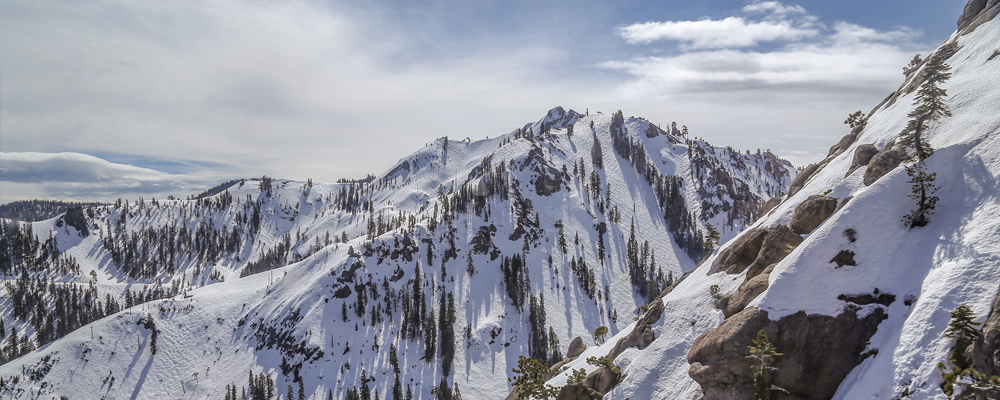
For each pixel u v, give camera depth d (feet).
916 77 244.22
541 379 204.23
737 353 144.46
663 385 178.60
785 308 143.02
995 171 132.87
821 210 181.78
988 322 100.12
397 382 635.66
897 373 110.22
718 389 146.00
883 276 134.62
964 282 113.19
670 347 190.90
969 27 240.53
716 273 216.95
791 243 181.88
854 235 147.64
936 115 167.94
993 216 122.42
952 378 96.68
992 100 160.97
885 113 242.17
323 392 640.17
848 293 136.98
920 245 135.13
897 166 166.30
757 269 187.32
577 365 255.50
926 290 120.88
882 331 126.11
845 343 130.82
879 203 151.23
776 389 133.90
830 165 234.79
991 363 94.73
